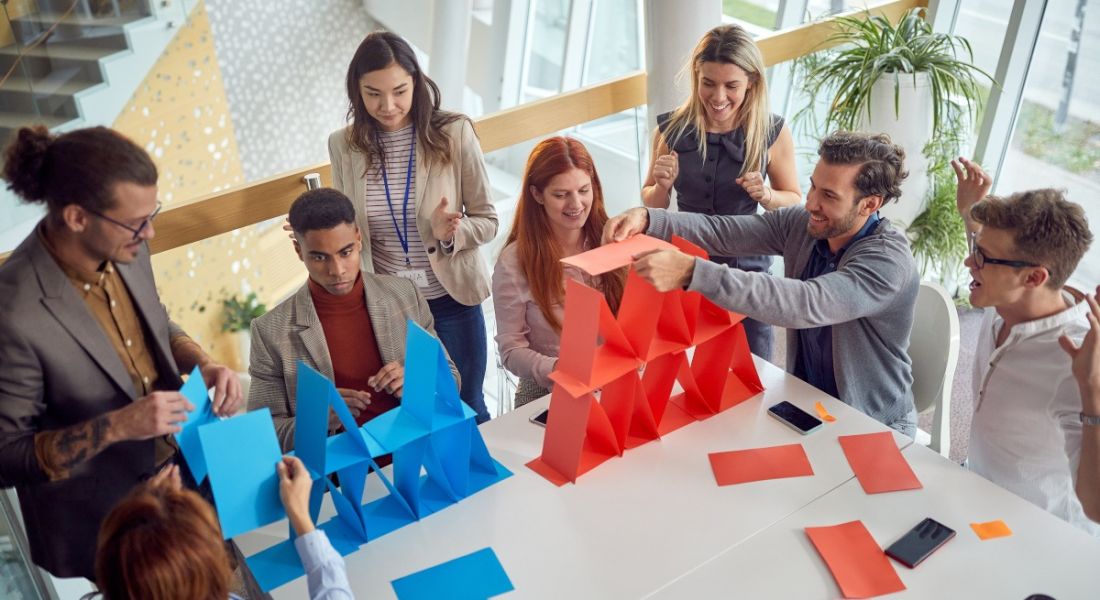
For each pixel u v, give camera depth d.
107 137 1.51
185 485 1.98
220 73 5.87
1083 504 1.60
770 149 2.65
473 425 1.75
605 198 3.21
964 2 3.57
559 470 1.80
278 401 1.99
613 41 4.49
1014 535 1.58
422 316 2.11
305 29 6.90
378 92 2.21
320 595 1.34
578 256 1.71
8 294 1.55
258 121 6.67
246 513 1.43
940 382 2.16
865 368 2.01
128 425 1.48
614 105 3.09
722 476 1.76
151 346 1.82
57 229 1.57
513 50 5.21
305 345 1.99
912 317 1.98
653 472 1.78
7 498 2.09
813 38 3.47
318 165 2.54
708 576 1.52
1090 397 1.53
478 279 2.51
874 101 3.28
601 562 1.56
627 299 1.72
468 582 1.52
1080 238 1.57
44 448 1.54
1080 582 1.47
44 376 1.61
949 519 1.62
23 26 4.32
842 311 1.81
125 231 1.53
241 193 2.37
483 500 1.72
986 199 1.67
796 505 1.68
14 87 4.35
